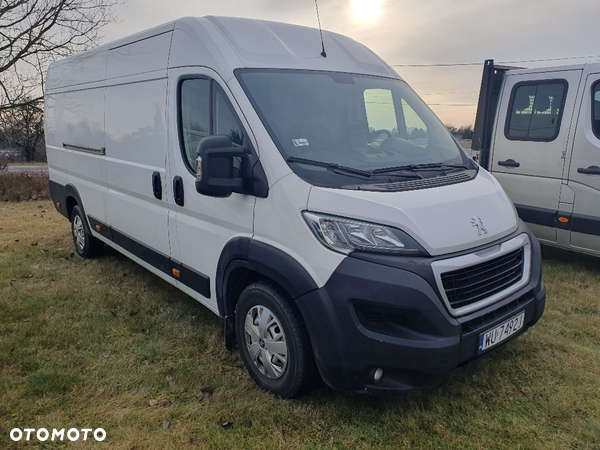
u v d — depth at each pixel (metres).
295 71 3.35
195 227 3.56
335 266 2.56
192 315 4.30
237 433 2.71
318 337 2.61
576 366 3.38
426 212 2.65
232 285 3.31
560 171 5.41
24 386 3.12
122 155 4.55
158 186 3.94
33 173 13.72
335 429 2.74
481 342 2.66
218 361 3.49
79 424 2.77
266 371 3.08
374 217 2.56
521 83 5.81
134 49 4.29
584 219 5.21
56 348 3.65
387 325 2.54
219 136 2.88
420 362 2.48
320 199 2.66
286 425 2.77
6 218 9.04
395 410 2.90
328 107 3.26
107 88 4.79
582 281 5.12
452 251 2.63
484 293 2.76
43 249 6.53
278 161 2.84
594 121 5.12
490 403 2.96
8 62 13.71
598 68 5.10
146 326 4.05
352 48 4.00
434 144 3.65
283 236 2.79
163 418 2.83
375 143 3.34
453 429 2.74
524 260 3.12
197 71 3.41
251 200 3.01
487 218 2.90
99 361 3.48
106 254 6.18
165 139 3.80
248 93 3.05
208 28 3.38
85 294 4.76
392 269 2.49
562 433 2.69
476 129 6.32
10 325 3.99
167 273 4.10
